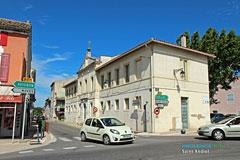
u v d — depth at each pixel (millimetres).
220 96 38500
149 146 9531
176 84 18781
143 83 18531
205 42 24969
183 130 15984
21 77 13664
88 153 8242
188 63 20188
